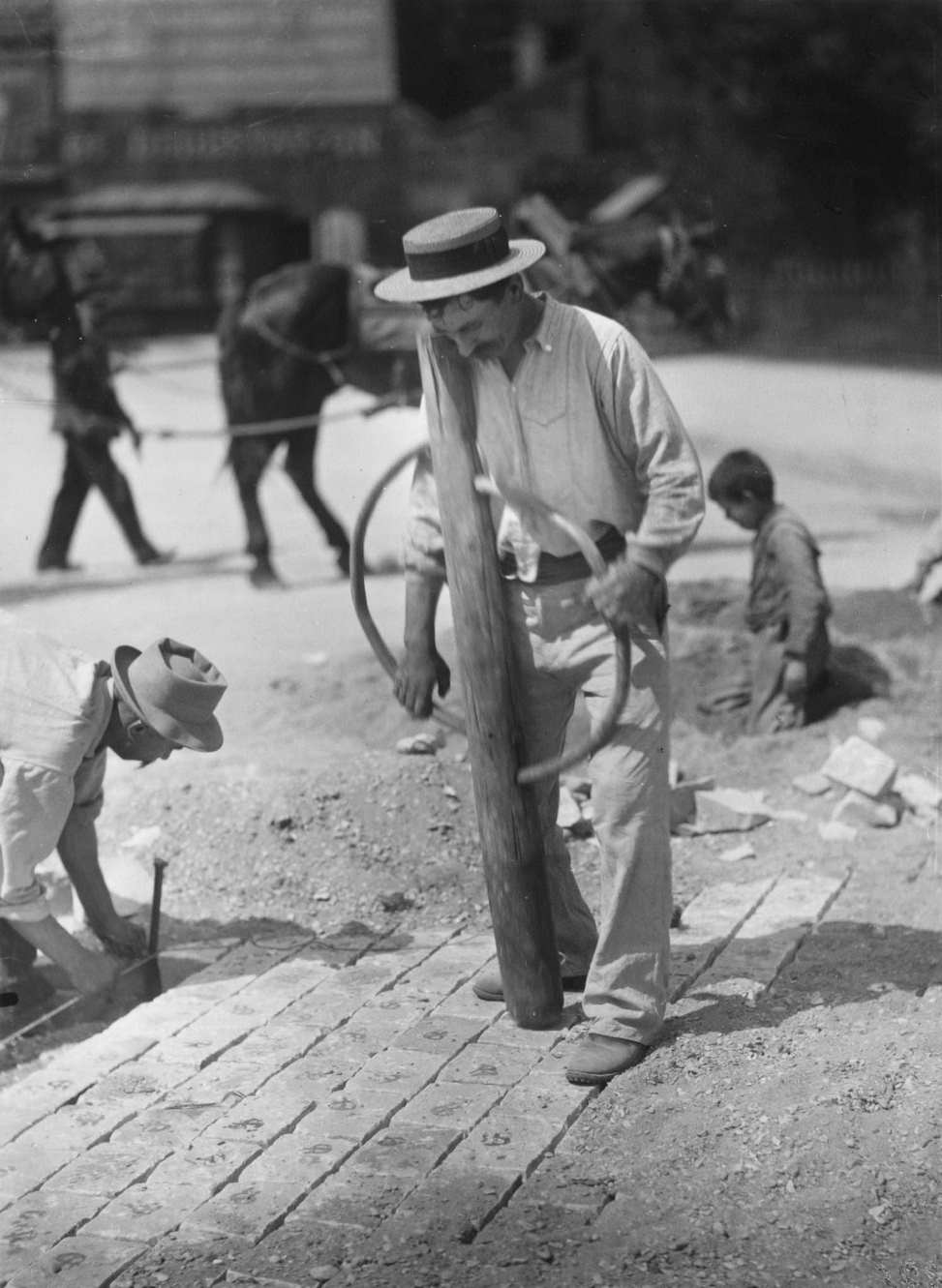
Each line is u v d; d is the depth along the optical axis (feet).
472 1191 16.93
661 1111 18.48
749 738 31.83
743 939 23.18
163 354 99.86
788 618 31.89
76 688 20.86
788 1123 17.95
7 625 21.17
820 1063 19.22
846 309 94.48
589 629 19.26
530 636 19.54
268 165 110.32
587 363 18.40
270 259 110.63
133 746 21.76
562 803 27.71
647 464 18.53
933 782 29.35
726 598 38.60
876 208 97.81
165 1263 15.76
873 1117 17.99
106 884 25.84
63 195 106.32
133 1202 16.87
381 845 26.94
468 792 28.86
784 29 95.96
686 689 33.86
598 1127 18.33
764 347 91.71
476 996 21.80
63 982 23.89
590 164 89.15
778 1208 16.57
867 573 43.29
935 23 93.81
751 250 97.35
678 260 51.57
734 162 98.89
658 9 100.32
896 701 33.01
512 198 107.04
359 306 48.06
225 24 106.83
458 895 25.72
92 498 63.36
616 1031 19.49
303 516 58.44
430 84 114.21
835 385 81.10
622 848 19.22
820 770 29.96
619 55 103.81
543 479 18.88
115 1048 20.38
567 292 51.16
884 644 35.50
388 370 48.55
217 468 68.54
